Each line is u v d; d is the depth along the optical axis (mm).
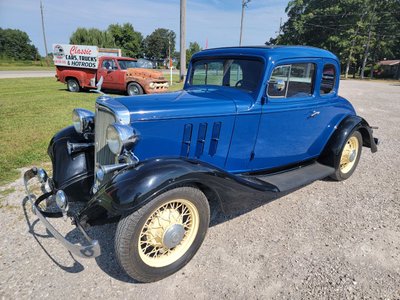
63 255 2844
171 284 2523
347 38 43938
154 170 2371
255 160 3652
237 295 2412
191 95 3422
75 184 3189
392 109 11859
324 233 3279
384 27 45562
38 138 6297
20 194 3938
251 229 3334
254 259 2840
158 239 2498
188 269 2699
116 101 2896
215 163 3352
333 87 4344
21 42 70062
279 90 3492
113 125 2529
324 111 4188
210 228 3336
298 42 52625
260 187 3023
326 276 2627
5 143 5922
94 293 2410
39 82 19828
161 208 2492
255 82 3391
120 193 2271
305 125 3975
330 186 4520
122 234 2283
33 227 3262
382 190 4383
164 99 3098
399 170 5195
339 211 3762
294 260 2832
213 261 2805
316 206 3885
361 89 22141
